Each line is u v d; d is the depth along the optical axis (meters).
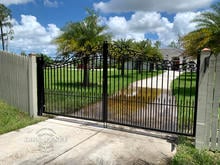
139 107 7.17
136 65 6.34
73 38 10.64
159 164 3.26
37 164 3.21
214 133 3.64
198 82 3.80
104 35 10.92
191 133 4.35
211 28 11.46
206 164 3.21
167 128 4.91
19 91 6.04
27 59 5.66
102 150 3.72
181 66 4.59
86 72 7.69
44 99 5.86
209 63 3.56
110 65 6.44
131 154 3.58
